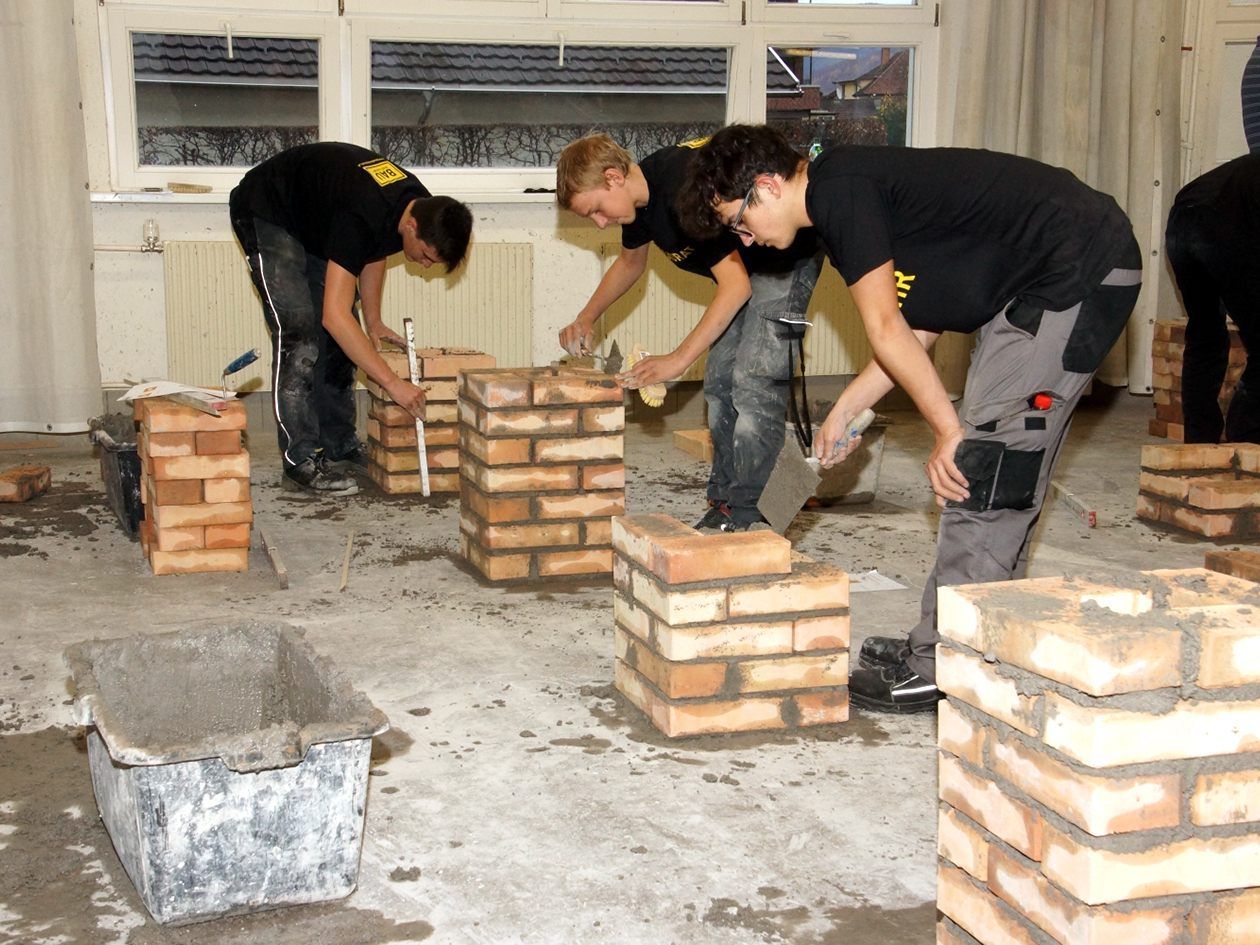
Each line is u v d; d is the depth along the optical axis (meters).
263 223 4.65
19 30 5.35
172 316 5.79
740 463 3.84
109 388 5.88
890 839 2.18
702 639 2.55
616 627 2.82
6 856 2.11
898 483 5.13
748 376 3.77
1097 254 2.33
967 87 6.50
